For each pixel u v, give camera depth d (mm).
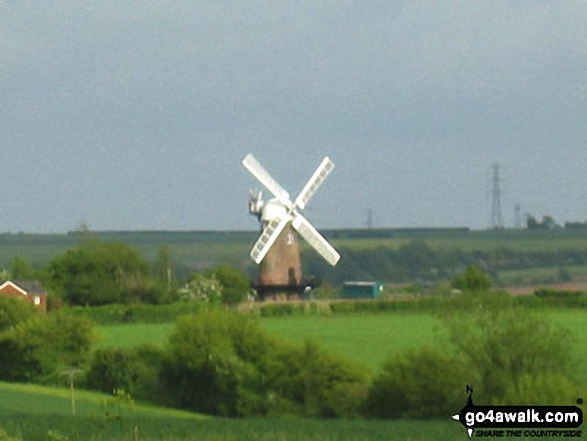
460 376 199500
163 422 188500
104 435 174875
